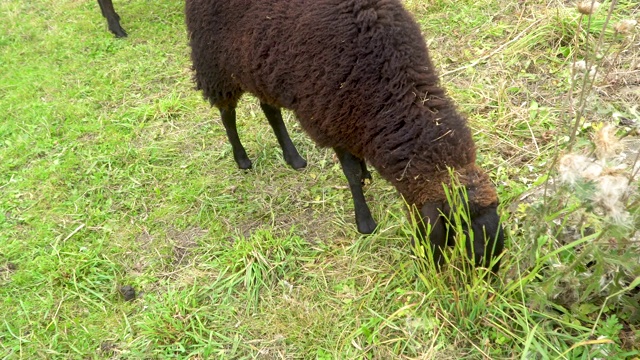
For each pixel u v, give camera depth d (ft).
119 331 10.77
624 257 7.89
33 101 18.01
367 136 9.96
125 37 20.70
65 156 15.60
